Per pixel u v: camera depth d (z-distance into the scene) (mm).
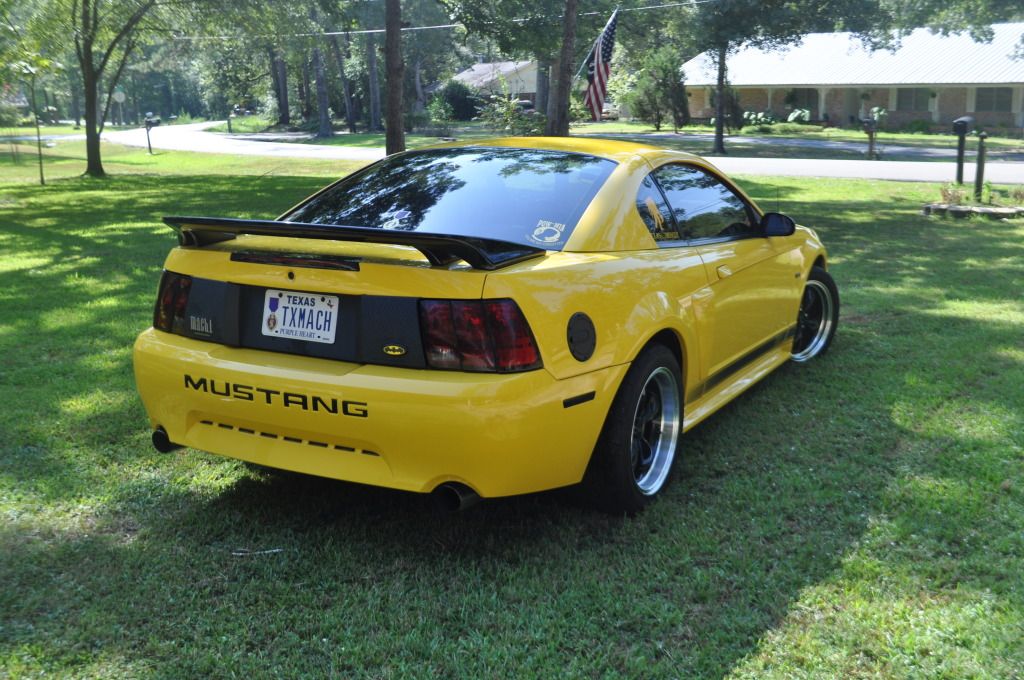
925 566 3076
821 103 51406
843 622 2742
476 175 3781
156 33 29625
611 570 3068
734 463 4027
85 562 3119
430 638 2680
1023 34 47625
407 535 3342
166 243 11109
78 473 3896
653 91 50406
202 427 3334
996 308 7082
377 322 2934
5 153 44469
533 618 2775
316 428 3010
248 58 65500
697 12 33344
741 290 4293
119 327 6492
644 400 3578
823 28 32656
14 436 4309
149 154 41844
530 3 24516
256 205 16359
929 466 3959
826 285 5633
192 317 3350
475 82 78500
